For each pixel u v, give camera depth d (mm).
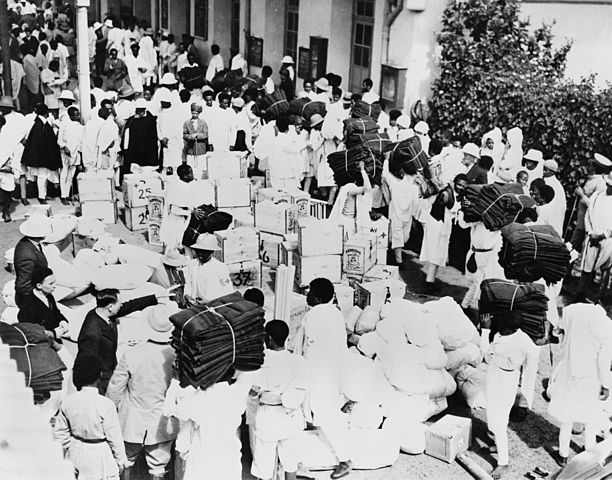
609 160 11000
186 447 6141
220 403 6059
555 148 12750
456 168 12312
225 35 25672
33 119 13852
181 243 10625
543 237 7855
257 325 6207
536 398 8547
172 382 6199
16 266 7758
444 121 15039
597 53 14750
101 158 13961
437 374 7801
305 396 6590
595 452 6883
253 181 14383
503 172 12305
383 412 7590
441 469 7250
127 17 27750
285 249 10570
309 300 7176
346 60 19609
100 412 5797
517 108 13625
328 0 19391
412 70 15820
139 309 7461
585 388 7094
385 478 7090
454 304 8320
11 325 6105
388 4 16453
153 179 13000
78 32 14398
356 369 7102
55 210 13828
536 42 14969
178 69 25203
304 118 15641
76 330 8414
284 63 20328
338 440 6863
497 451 7293
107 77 22844
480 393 8156
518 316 7059
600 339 6980
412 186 11781
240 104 15703
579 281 11422
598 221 10500
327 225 10164
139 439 6480
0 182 13039
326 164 14547
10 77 18422
